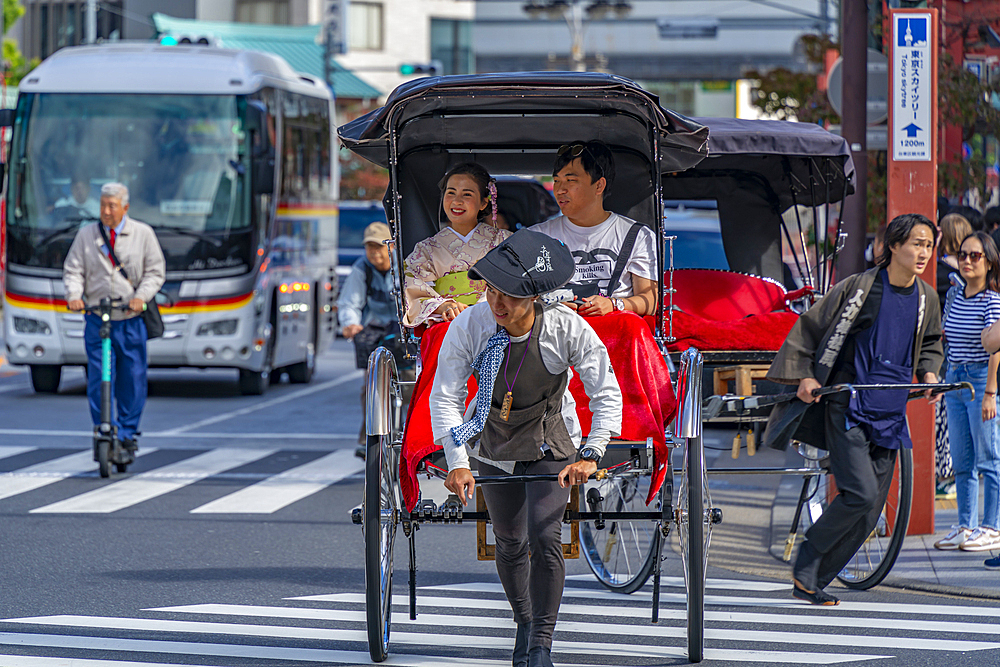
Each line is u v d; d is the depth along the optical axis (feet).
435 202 63.31
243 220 150.82
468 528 82.23
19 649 54.34
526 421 47.37
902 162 77.05
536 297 45.75
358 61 492.13
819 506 71.31
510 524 48.98
